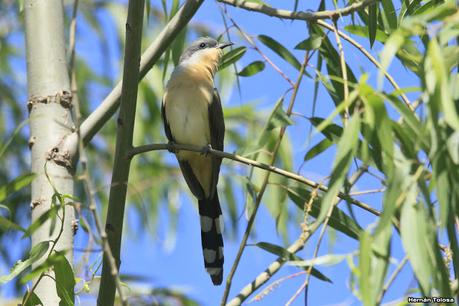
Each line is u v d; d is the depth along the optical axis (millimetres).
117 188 8266
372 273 6242
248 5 9430
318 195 9156
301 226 8312
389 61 6180
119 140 8336
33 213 9055
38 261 8648
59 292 7859
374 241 6285
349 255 6809
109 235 8250
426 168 6562
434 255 6207
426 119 6266
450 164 6199
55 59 9812
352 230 8523
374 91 6418
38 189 9125
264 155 13297
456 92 6578
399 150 6605
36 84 9656
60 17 10094
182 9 9391
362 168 8328
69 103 9625
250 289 8375
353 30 9672
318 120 9156
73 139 9367
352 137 6523
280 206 9305
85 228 7719
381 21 9844
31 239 8891
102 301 8156
